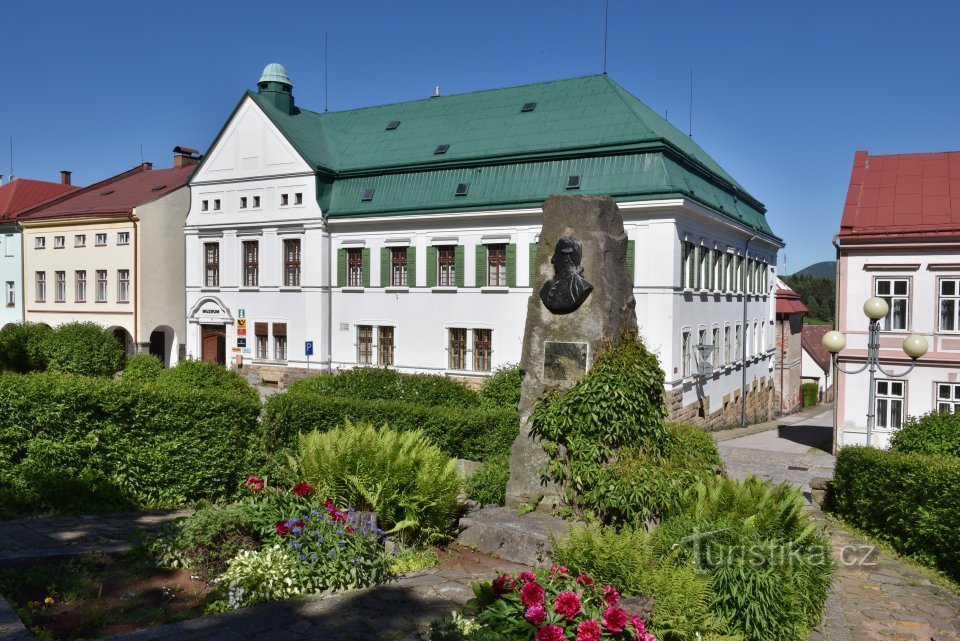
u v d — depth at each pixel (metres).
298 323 38.12
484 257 33.56
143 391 11.88
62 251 47.06
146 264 43.97
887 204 26.75
